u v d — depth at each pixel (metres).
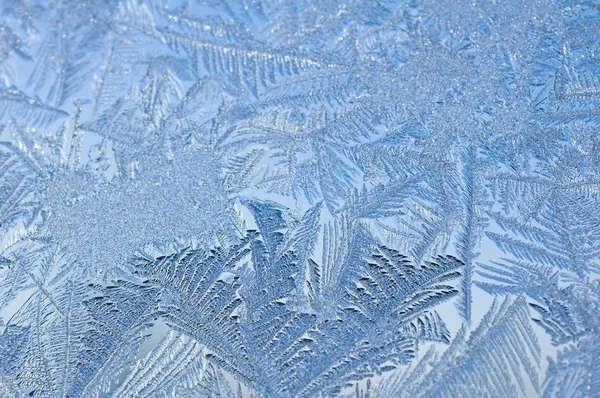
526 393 0.21
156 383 0.22
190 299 0.22
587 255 0.22
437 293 0.22
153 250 0.23
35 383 0.22
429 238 0.22
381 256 0.22
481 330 0.22
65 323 0.23
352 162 0.23
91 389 0.22
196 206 0.23
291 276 0.22
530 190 0.23
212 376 0.22
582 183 0.23
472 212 0.23
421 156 0.23
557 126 0.23
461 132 0.23
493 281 0.22
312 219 0.23
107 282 0.23
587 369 0.21
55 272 0.23
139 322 0.22
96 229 0.23
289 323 0.22
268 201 0.23
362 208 0.23
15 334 0.23
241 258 0.23
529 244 0.22
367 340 0.22
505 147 0.23
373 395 0.21
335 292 0.22
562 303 0.22
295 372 0.22
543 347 0.21
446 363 0.21
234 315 0.22
